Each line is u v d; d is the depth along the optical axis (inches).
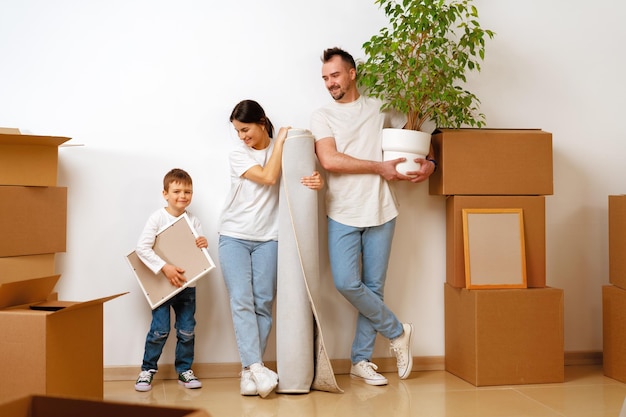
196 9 118.8
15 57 114.9
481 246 115.3
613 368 117.2
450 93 112.6
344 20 122.0
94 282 116.1
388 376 119.6
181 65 118.3
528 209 117.8
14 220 100.0
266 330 111.8
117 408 40.6
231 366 118.5
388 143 114.3
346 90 115.0
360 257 122.0
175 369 115.9
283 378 106.6
